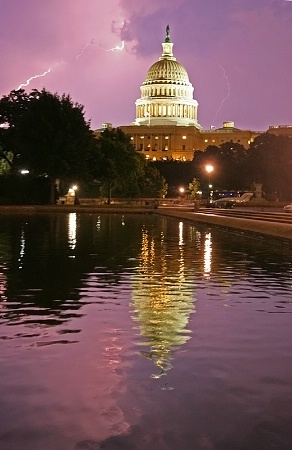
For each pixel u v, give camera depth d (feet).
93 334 25.22
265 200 273.95
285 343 23.94
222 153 410.93
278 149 332.60
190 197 373.81
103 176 242.58
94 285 38.45
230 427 15.47
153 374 19.75
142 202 283.59
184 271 46.16
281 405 16.98
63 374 19.67
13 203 213.66
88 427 15.44
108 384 18.70
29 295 34.37
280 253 61.41
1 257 54.03
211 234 91.97
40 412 16.42
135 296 34.60
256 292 36.47
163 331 25.91
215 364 20.90
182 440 14.71
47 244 68.54
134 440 14.70
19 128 211.20
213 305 32.12
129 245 69.26
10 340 24.11
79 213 181.57
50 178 216.54
